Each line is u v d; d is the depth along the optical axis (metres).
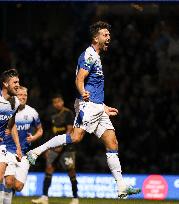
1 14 43.19
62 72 40.72
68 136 19.27
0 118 19.09
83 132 19.28
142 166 34.50
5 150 19.34
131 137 35.69
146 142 35.16
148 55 39.94
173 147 35.06
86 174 30.17
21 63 41.34
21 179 22.08
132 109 36.78
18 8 43.47
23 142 23.19
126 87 38.47
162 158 34.59
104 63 39.84
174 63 39.34
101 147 35.31
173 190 29.62
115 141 19.50
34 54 41.75
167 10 40.72
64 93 39.91
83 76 18.98
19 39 42.66
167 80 38.78
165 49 39.94
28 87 40.00
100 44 19.25
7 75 18.80
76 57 41.16
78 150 35.16
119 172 19.38
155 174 31.77
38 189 29.92
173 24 40.66
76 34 42.19
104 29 19.19
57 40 42.22
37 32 43.66
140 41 40.53
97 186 29.98
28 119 23.06
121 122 36.22
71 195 30.03
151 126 35.72
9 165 20.73
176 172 34.00
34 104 37.41
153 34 40.75
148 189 29.70
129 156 34.88
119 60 39.88
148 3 28.14
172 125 35.78
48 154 26.92
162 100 36.91
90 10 42.56
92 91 19.28
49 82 40.41
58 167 31.45
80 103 19.36
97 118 19.31
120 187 19.17
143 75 39.12
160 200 28.56
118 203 26.53
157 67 39.47
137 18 41.50
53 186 30.19
